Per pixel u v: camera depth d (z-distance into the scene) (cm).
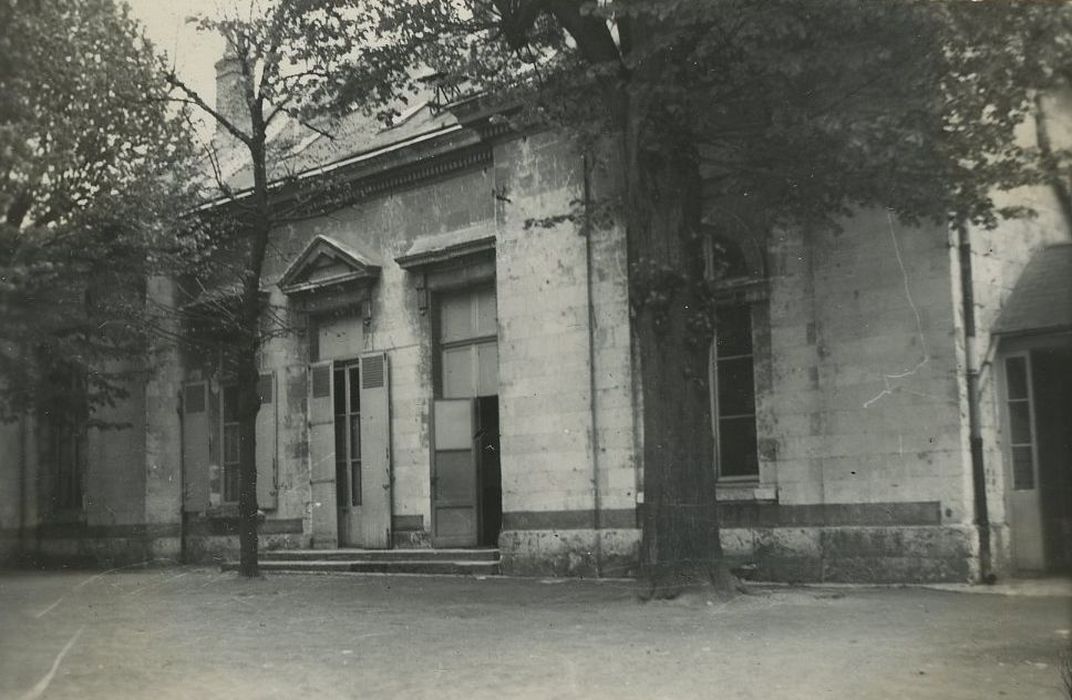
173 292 2036
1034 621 897
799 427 1263
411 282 1750
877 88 1045
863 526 1202
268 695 653
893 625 888
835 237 1247
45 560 2195
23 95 1548
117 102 1652
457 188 1703
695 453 1074
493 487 1702
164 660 779
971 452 1160
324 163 1941
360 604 1159
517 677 702
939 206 1055
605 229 1338
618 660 755
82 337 1867
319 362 1875
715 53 1080
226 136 2242
